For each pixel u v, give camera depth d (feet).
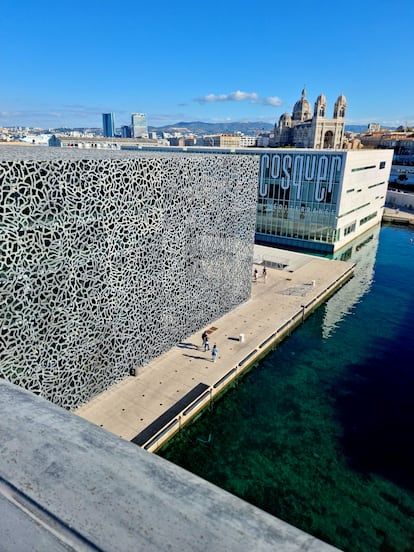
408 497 53.88
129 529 6.08
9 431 8.11
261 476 57.06
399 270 149.69
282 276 132.26
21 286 51.57
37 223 51.80
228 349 84.12
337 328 102.37
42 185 51.39
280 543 5.79
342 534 48.49
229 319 98.48
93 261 61.16
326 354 89.86
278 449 62.13
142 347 75.15
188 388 70.59
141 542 5.86
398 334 99.55
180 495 6.72
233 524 6.14
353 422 68.28
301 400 73.92
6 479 7.06
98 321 64.44
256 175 99.45
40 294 54.29
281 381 79.56
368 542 47.52
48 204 52.65
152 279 74.02
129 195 64.90
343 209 163.43
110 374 69.21
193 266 84.74
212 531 6.00
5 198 47.44
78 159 55.72
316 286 123.24
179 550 5.70
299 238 172.86
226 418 68.85
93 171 58.03
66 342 59.77
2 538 6.04
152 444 59.16
